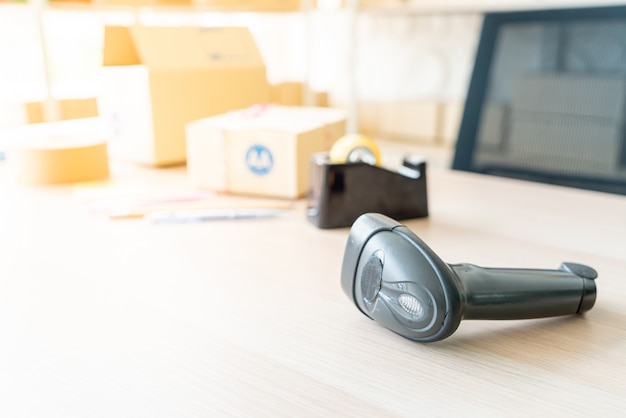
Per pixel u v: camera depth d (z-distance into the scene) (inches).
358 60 96.3
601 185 51.1
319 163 34.2
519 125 55.8
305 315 27.7
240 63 46.7
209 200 38.0
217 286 29.5
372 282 26.6
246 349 26.1
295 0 66.7
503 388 24.6
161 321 27.4
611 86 52.8
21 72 47.2
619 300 28.5
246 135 38.4
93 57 45.9
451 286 25.5
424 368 25.3
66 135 44.7
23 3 46.6
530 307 26.6
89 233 33.9
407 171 35.7
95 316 27.7
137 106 44.1
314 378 24.9
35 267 30.8
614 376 25.0
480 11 65.2
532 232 33.9
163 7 55.1
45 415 23.2
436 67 88.2
